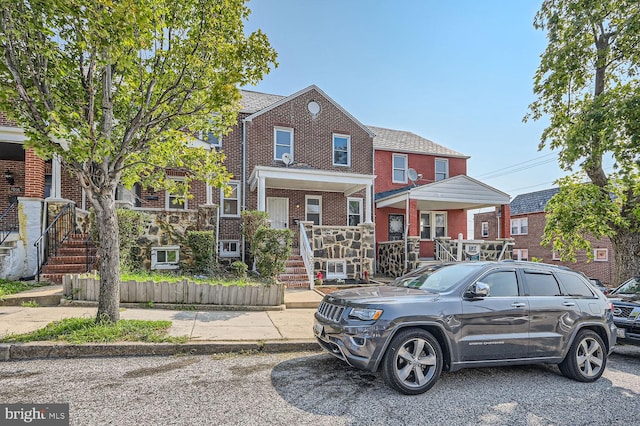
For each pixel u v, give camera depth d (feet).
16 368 14.58
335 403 12.30
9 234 30.94
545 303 15.65
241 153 46.96
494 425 11.16
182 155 22.70
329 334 14.53
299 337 19.31
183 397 12.34
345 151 52.37
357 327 13.48
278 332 20.08
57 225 32.50
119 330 17.75
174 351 17.06
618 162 27.37
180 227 35.76
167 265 34.76
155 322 20.06
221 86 17.80
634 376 16.81
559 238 34.35
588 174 32.27
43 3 15.24
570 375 15.72
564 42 32.09
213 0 18.11
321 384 13.97
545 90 34.14
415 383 13.48
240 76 18.19
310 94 50.67
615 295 23.97
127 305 24.23
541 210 82.28
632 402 13.41
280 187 48.96
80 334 17.06
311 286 35.86
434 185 49.44
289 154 48.03
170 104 20.71
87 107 18.63
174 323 20.84
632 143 25.55
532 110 36.17
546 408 12.60
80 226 36.58
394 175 59.82
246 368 15.53
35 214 31.30
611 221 30.94
